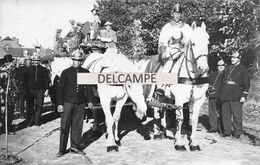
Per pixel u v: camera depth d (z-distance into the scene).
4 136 9.04
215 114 9.62
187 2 12.58
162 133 8.88
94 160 6.77
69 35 11.31
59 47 11.55
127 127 10.30
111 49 7.68
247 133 9.55
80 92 7.11
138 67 9.29
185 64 7.45
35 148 7.76
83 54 10.32
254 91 14.16
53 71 12.21
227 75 9.13
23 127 10.39
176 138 7.70
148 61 9.24
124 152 7.40
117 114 7.77
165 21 12.77
